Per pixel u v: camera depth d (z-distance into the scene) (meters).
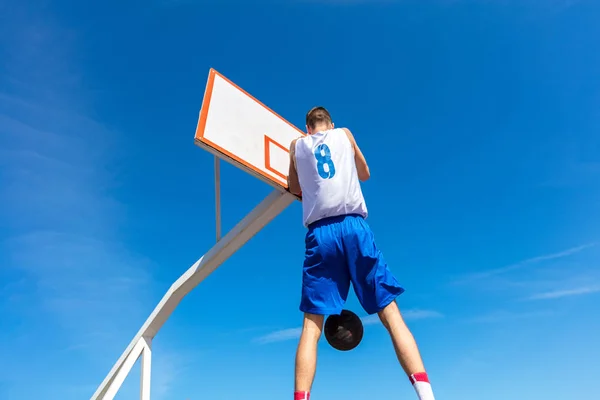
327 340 2.52
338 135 2.84
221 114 4.16
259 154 4.31
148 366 4.43
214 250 4.25
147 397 4.32
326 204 2.64
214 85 4.27
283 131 4.80
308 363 2.34
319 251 2.59
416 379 2.21
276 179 4.19
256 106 4.62
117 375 4.30
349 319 2.50
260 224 4.10
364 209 2.72
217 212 4.42
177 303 4.49
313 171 2.75
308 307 2.53
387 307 2.48
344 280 2.61
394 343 2.37
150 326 4.50
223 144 4.00
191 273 4.33
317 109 3.15
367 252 2.54
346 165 2.75
